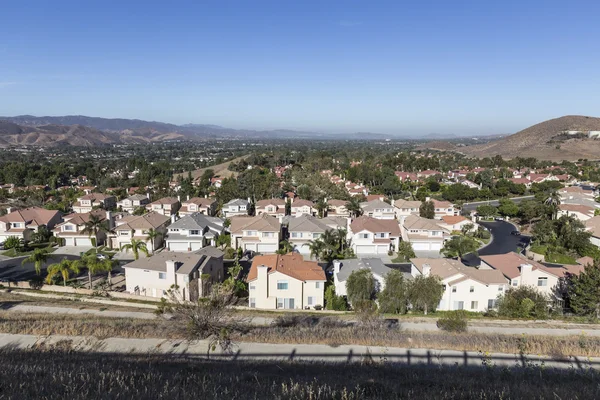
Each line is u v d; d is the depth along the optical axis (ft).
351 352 82.79
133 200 298.56
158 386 51.65
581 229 191.93
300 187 328.90
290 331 91.97
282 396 49.21
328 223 215.10
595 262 116.06
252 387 54.70
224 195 314.14
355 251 187.62
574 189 331.36
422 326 102.27
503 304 116.57
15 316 104.78
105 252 185.26
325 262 172.35
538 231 194.39
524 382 64.54
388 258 180.96
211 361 76.38
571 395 54.03
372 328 95.66
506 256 140.97
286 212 272.72
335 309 121.80
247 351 82.53
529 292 118.01
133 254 185.88
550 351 83.41
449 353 83.05
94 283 145.69
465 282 120.47
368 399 50.37
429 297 114.73
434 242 191.93
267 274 123.44
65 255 185.37
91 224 190.49
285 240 195.21
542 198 284.41
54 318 103.91
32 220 214.28
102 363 70.54
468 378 67.15
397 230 195.11
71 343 85.46
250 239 187.11
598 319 111.55
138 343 86.02
